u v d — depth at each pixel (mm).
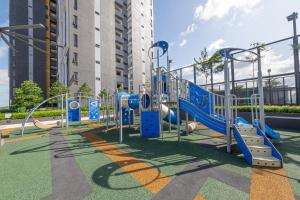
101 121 17344
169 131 10031
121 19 50125
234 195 3197
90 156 5727
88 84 31422
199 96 7695
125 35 51344
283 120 10312
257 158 4703
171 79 8883
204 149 6348
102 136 9352
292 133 8680
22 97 23812
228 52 6586
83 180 3936
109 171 4426
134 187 3580
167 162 5031
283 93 14469
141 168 4594
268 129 6906
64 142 7922
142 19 55781
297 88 12359
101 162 5105
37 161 5277
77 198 3207
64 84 29031
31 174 4301
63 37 30844
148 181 3836
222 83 16953
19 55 39188
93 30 33094
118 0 49250
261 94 6258
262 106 6211
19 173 4379
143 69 54625
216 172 4246
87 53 31641
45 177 4125
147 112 9133
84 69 30969
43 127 11625
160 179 3922
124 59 50188
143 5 56656
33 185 3732
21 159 5492
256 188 3436
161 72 9258
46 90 39750
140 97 9398
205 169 4449
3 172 4453
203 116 6973
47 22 40719
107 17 37031
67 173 4336
